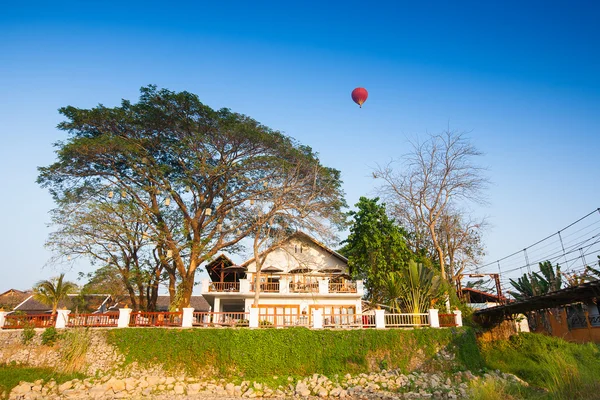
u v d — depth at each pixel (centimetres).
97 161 2872
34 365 2206
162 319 2467
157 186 3044
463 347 2342
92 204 2664
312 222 3012
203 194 3216
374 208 3406
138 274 2880
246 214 3206
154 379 2114
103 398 1928
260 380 2144
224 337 2248
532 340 2672
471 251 3762
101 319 2436
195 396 1992
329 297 3256
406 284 2714
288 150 3064
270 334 2283
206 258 3000
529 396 1479
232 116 2886
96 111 2777
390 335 2328
